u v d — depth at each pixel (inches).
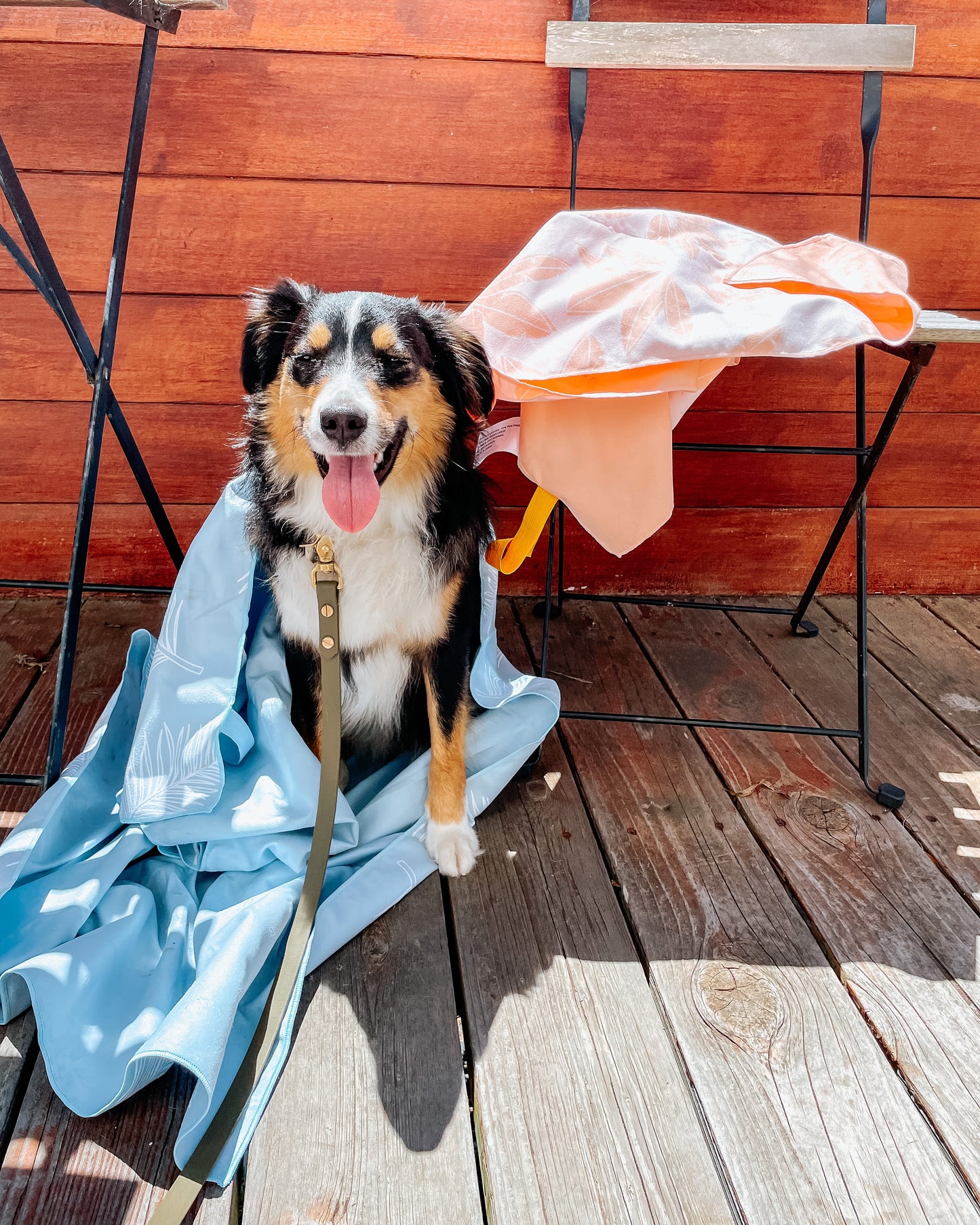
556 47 88.8
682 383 65.1
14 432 102.1
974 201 103.2
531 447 69.6
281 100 93.0
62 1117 50.9
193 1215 46.1
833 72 95.0
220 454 105.4
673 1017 58.5
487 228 100.1
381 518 70.9
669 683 99.9
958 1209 47.6
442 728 73.0
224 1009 51.1
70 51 89.5
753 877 71.6
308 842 66.5
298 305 71.7
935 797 82.4
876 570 119.4
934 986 61.6
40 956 55.9
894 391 109.6
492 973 61.5
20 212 64.4
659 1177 48.5
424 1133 50.4
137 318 99.0
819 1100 53.2
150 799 67.1
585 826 76.9
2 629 102.4
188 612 72.1
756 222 102.3
